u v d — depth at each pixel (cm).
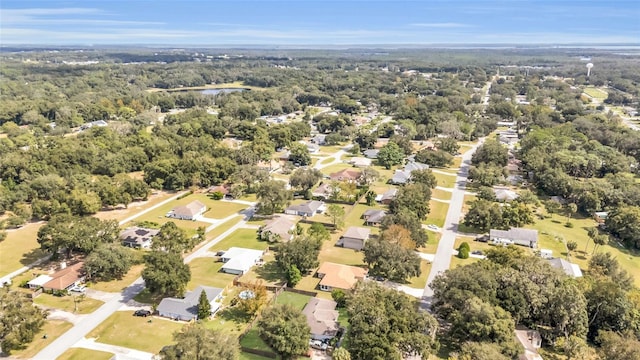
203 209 14650
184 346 6556
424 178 16888
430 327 7744
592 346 8300
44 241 10731
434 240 12688
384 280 10319
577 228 14038
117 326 8425
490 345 7112
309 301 9125
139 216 14138
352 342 7356
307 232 12569
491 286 8475
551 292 8381
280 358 7619
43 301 9212
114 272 10262
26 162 16625
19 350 7675
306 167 19975
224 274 10581
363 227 13450
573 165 18000
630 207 13675
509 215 13375
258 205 14412
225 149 19975
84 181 15612
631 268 11800
